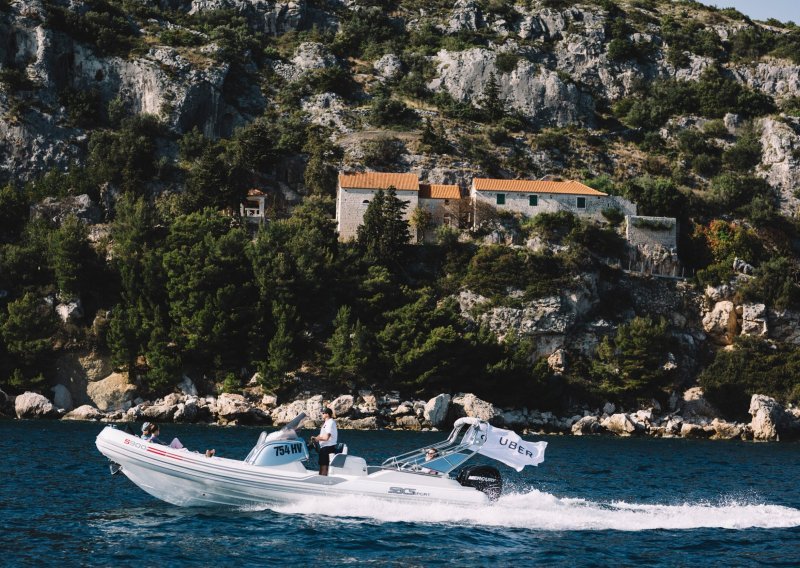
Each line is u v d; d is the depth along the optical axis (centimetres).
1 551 3212
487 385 9956
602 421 10062
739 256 13312
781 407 10300
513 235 12619
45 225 11756
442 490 3850
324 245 11362
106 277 10781
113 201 13075
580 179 15338
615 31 19325
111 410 9738
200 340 9838
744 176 15800
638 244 12812
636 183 14088
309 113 16062
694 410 10738
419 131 15588
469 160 14950
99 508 3916
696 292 12250
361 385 9925
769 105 17862
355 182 12950
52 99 14338
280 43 18388
